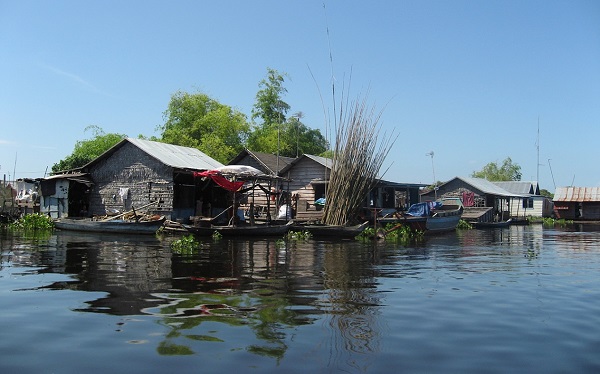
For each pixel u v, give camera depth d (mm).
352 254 15734
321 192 32625
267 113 57094
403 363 5184
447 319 7047
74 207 28500
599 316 7312
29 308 7438
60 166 39594
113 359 5230
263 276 10781
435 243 21469
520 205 56969
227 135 49344
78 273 10805
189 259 13555
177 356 5328
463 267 12836
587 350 5684
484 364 5188
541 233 31359
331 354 5438
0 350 5512
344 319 6961
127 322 6676
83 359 5227
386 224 26172
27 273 10766
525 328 6613
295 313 7289
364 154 25031
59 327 6410
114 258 13500
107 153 27781
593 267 13086
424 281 10375
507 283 10219
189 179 27703
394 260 14258
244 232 22453
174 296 8406
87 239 19719
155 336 6035
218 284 9648
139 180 27031
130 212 24859
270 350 5547
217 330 6324
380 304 7992
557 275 11477
